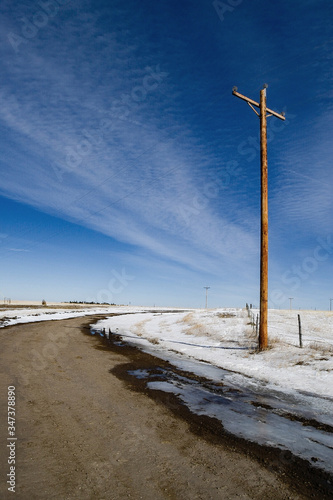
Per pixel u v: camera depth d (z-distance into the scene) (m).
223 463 3.97
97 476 3.54
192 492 3.29
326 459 4.20
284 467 3.93
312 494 3.34
